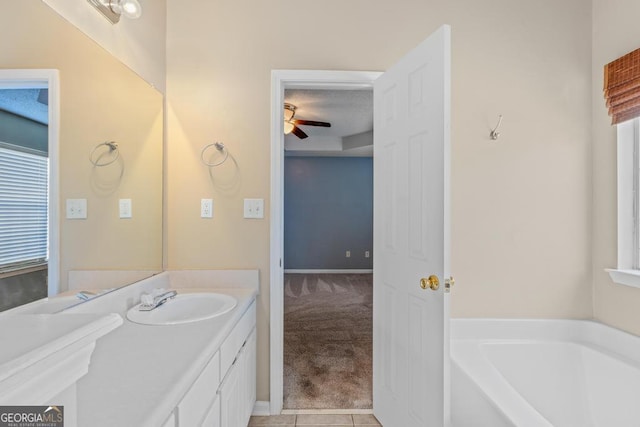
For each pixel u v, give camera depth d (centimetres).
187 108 183
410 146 152
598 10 183
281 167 187
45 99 102
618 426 157
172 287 182
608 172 178
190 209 184
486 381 140
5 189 86
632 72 163
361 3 186
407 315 156
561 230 188
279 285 186
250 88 184
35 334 48
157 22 174
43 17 102
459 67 186
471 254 187
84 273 120
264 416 184
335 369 238
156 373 82
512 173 187
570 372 178
